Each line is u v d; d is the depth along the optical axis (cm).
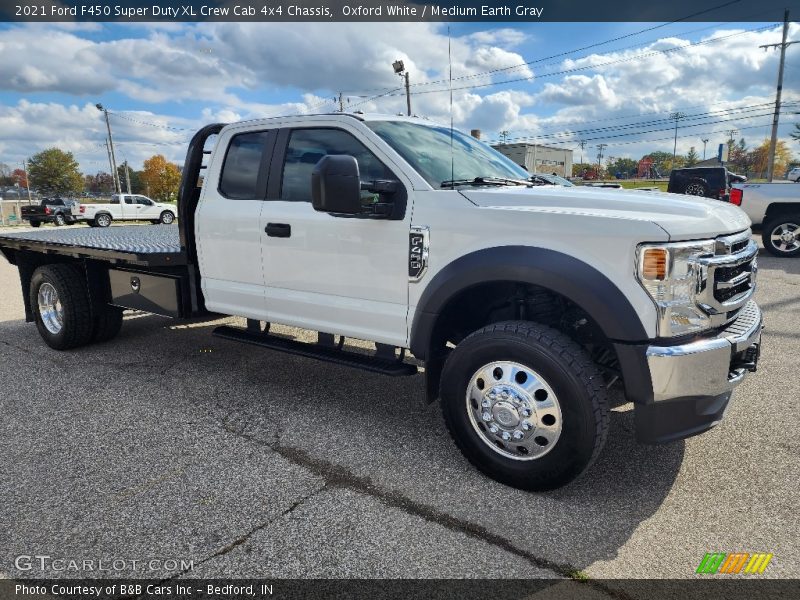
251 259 401
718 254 271
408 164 333
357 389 439
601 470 310
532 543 246
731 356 273
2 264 1291
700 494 285
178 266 452
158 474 305
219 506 274
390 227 329
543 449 278
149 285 474
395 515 267
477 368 293
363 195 346
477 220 297
